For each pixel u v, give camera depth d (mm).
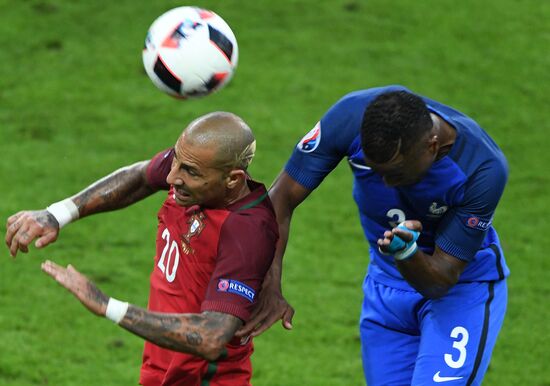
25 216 15969
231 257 14242
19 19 41875
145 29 41594
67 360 24328
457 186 15727
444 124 15617
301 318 26641
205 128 14070
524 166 35188
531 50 42031
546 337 26344
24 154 34375
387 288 18203
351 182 34000
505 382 24344
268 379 23812
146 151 34688
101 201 16359
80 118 36531
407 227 14891
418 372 17141
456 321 17297
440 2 44781
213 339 13820
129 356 24719
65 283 13312
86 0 43250
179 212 15164
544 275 29328
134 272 28312
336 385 23672
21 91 38000
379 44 41594
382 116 14148
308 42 41406
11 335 25188
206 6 43188
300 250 29938
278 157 34531
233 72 15805
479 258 17562
